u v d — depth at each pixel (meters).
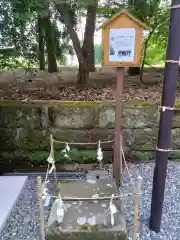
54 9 3.09
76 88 3.65
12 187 2.35
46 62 4.60
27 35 2.99
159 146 1.93
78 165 3.18
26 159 3.19
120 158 2.49
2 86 3.72
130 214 2.21
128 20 2.07
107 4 3.35
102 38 2.15
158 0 3.27
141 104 3.14
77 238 1.63
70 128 3.18
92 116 3.15
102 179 2.27
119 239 1.64
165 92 1.85
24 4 2.23
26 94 3.42
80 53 3.62
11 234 2.01
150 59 4.38
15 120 3.15
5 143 3.20
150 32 3.58
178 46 1.76
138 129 3.20
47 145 3.21
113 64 2.18
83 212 1.77
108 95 3.39
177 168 3.06
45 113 3.14
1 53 2.97
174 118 3.16
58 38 3.59
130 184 2.69
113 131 3.18
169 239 1.96
